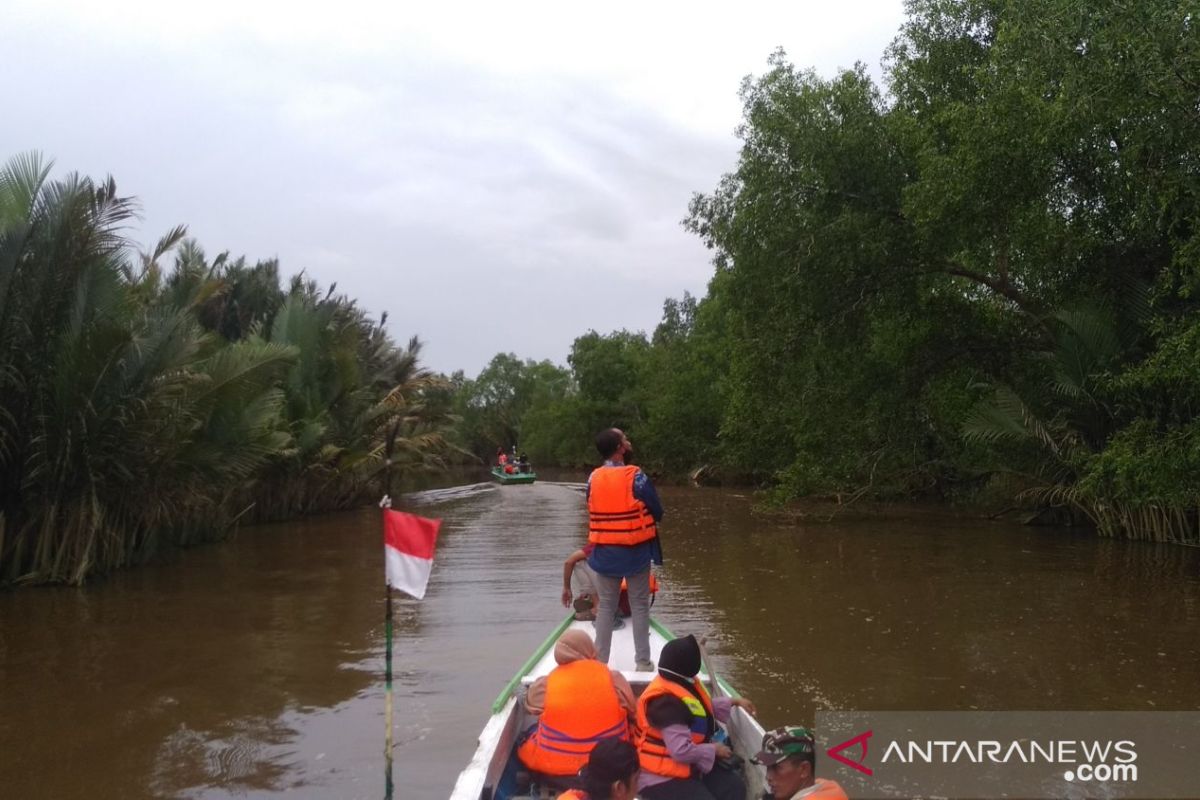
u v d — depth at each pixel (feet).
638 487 22.24
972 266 69.41
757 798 16.78
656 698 15.83
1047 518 73.87
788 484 77.00
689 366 157.28
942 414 75.61
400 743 23.48
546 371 291.38
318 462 95.55
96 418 50.37
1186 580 46.16
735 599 42.32
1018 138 51.06
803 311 68.18
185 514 66.39
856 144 63.31
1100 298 59.72
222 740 23.94
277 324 97.25
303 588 48.24
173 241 66.13
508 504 115.14
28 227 48.47
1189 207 47.60
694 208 75.92
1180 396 51.31
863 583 46.24
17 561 49.03
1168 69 41.39
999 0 59.93
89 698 27.94
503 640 35.04
